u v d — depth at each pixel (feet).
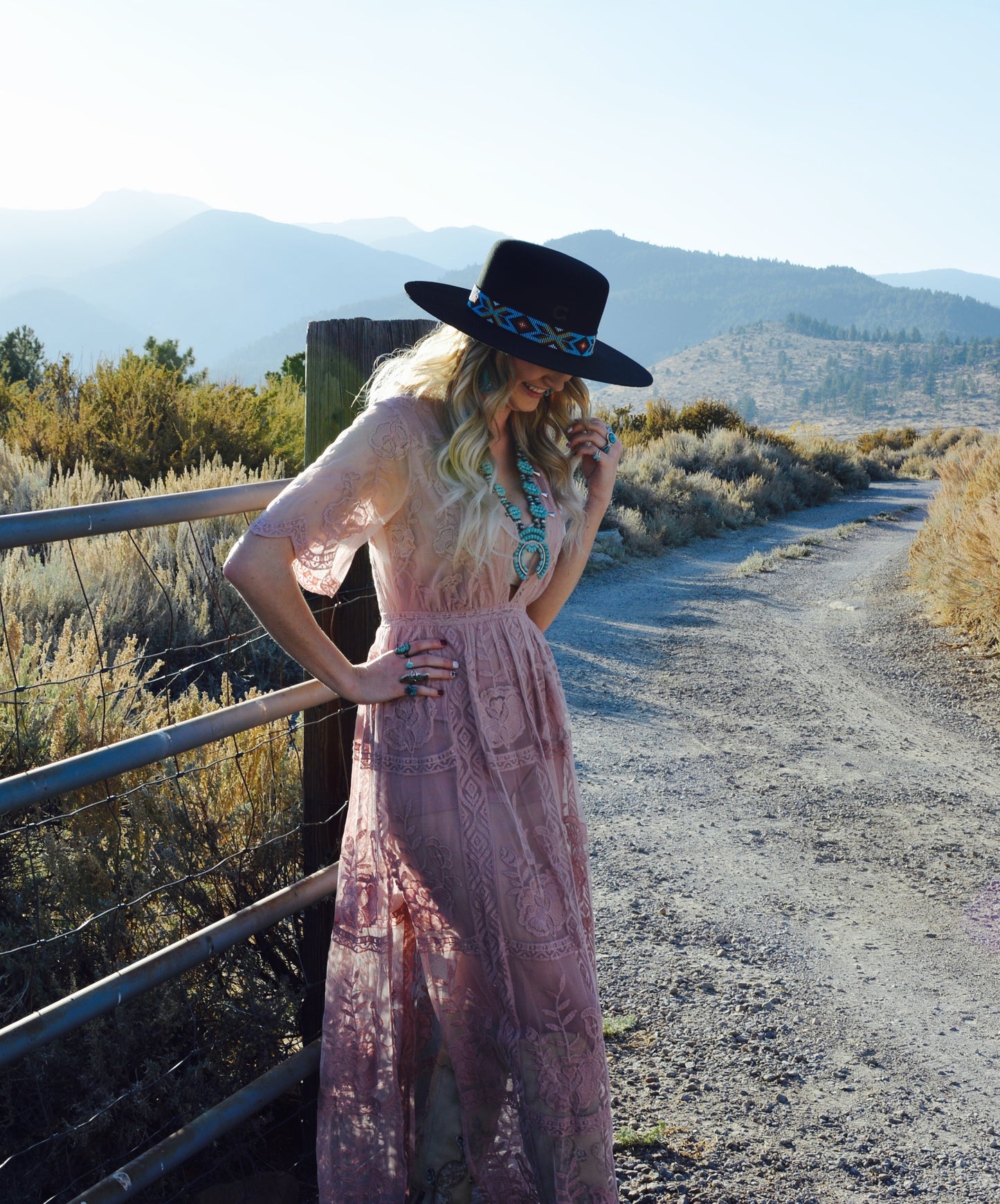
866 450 141.90
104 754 5.13
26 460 25.14
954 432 148.97
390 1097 5.85
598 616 34.42
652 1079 9.00
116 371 32.50
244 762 7.99
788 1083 9.11
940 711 24.53
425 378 5.69
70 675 9.44
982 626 31.48
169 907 7.16
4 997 6.23
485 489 5.45
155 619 16.07
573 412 6.66
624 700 24.08
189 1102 6.39
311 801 7.04
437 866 5.63
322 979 7.13
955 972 11.74
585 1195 5.67
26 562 16.56
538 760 5.82
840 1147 8.14
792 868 14.79
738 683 26.35
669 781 18.48
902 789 18.69
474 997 5.76
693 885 13.88
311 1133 6.93
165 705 10.02
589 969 5.83
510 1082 5.82
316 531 5.17
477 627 5.72
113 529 5.16
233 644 16.26
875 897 13.85
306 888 6.56
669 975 11.18
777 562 49.52
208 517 5.65
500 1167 5.90
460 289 5.92
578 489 6.53
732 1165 7.76
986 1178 7.86
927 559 40.98
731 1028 10.06
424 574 5.65
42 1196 5.92
